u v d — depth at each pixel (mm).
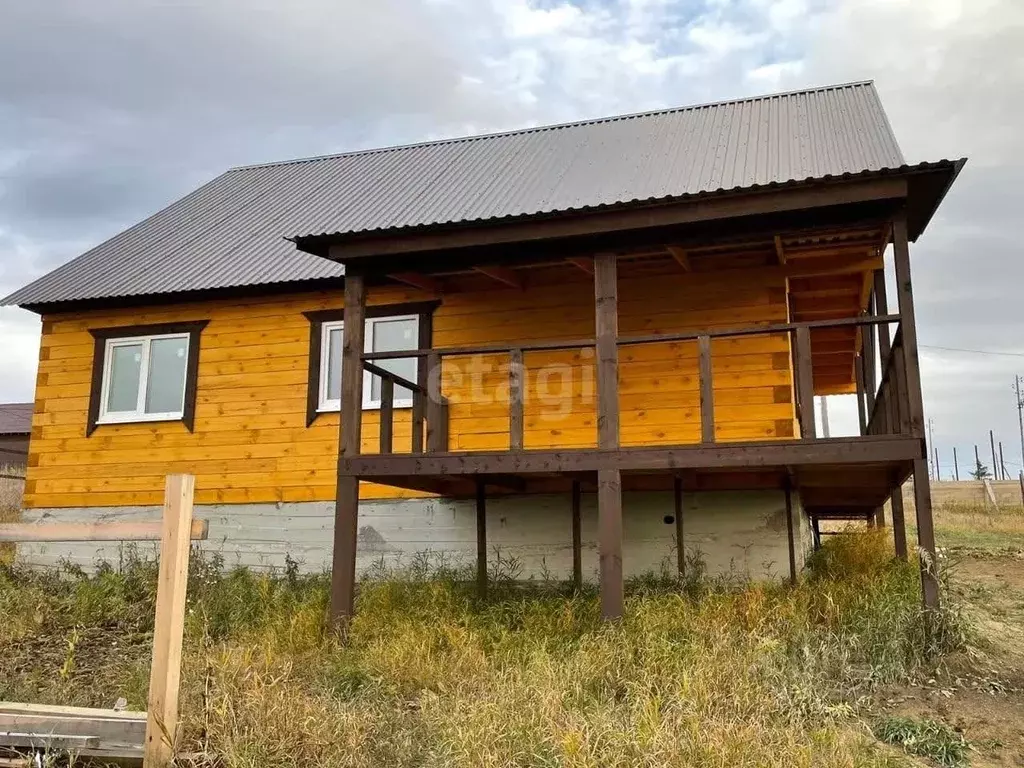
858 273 9234
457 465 7617
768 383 9016
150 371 11531
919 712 5406
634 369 9414
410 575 9672
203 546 10758
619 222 7332
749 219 7270
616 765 4148
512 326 9953
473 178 11992
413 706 5648
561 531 9641
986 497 27484
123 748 4484
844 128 10180
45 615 8703
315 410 10664
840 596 7191
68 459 11586
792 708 5055
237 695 4902
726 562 9055
